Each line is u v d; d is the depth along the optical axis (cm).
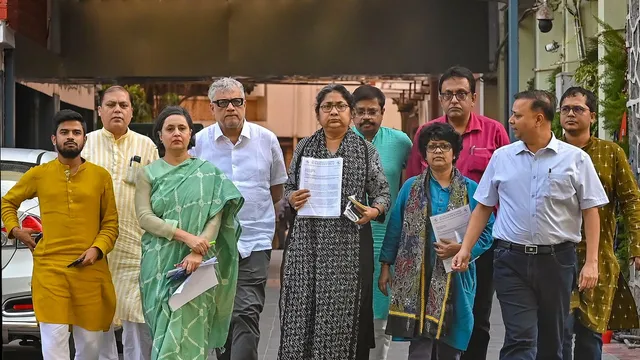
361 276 691
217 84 791
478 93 1908
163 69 1836
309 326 692
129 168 794
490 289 764
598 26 1369
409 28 1803
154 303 661
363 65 1816
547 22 1458
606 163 747
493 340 1070
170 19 1838
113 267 787
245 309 772
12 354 991
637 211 740
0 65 1631
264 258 793
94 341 729
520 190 679
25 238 727
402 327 706
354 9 1812
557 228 675
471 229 695
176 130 675
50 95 1956
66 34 1833
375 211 686
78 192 719
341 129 702
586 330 765
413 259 709
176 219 664
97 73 1834
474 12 1788
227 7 1827
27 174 728
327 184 693
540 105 673
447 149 709
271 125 3372
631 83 1090
